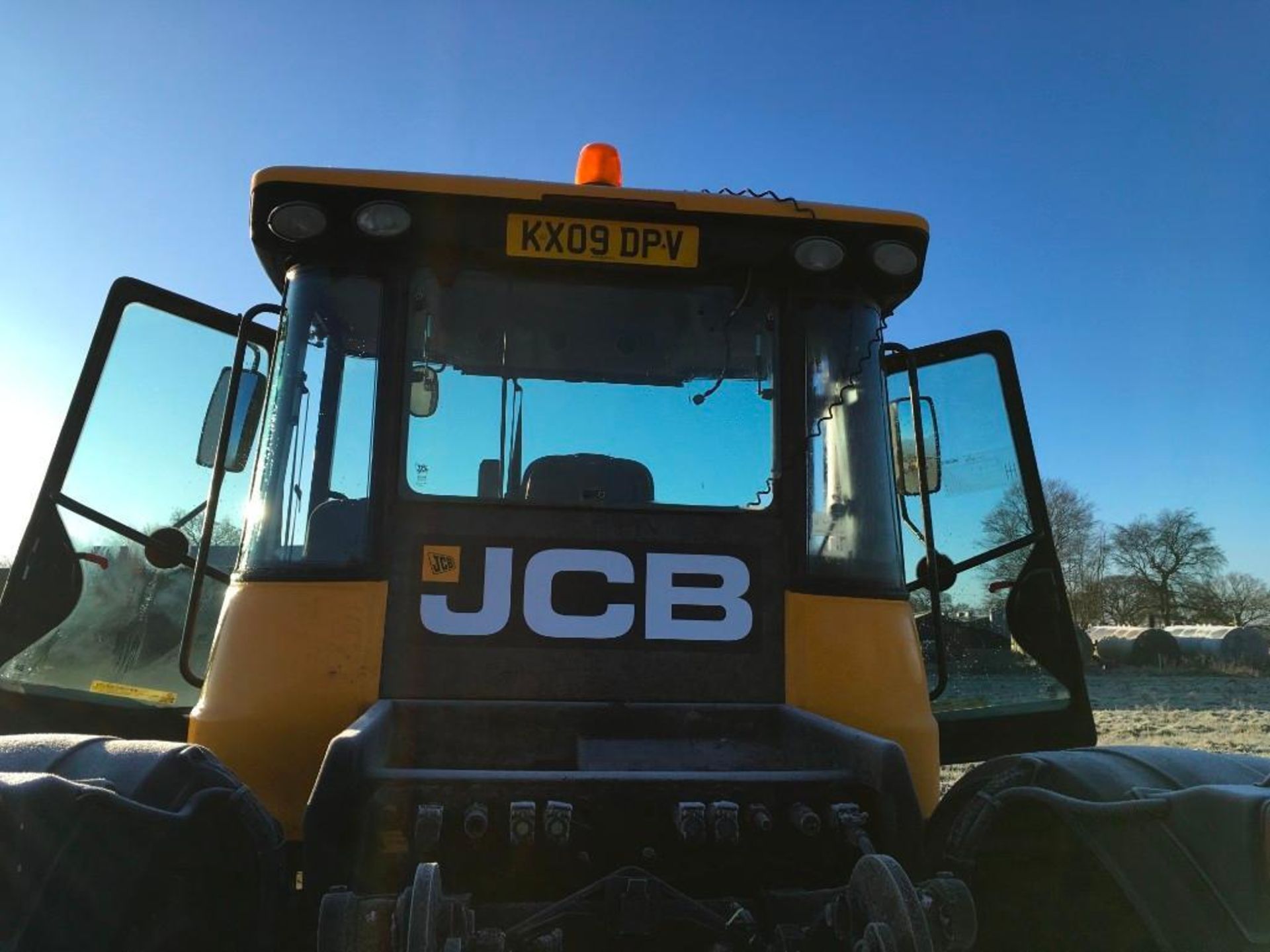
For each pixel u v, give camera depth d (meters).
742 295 3.45
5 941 1.94
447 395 3.34
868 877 2.10
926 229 3.50
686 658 3.17
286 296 3.34
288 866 2.78
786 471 3.33
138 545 4.10
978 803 2.65
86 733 3.91
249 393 3.72
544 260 3.34
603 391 3.41
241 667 3.01
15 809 2.01
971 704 4.38
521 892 2.41
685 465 3.39
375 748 2.59
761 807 2.45
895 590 3.40
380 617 3.08
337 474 3.20
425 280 3.34
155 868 2.29
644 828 2.42
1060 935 2.60
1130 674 33.66
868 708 3.21
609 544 3.20
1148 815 2.23
